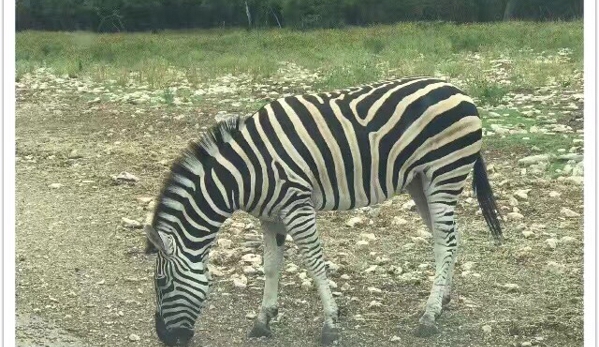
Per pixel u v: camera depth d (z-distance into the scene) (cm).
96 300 542
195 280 439
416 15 3147
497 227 496
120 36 2631
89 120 1209
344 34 2458
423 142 456
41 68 1914
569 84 1255
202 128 1111
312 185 448
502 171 818
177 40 2505
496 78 1377
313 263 454
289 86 1421
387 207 735
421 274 576
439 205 469
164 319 442
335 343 463
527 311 509
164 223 439
